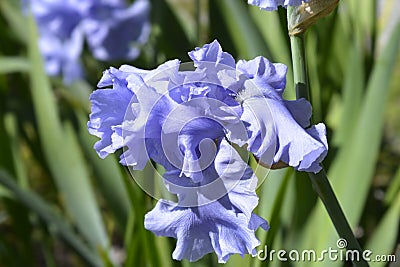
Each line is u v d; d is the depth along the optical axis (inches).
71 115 53.0
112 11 59.2
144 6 59.1
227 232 24.9
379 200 50.8
